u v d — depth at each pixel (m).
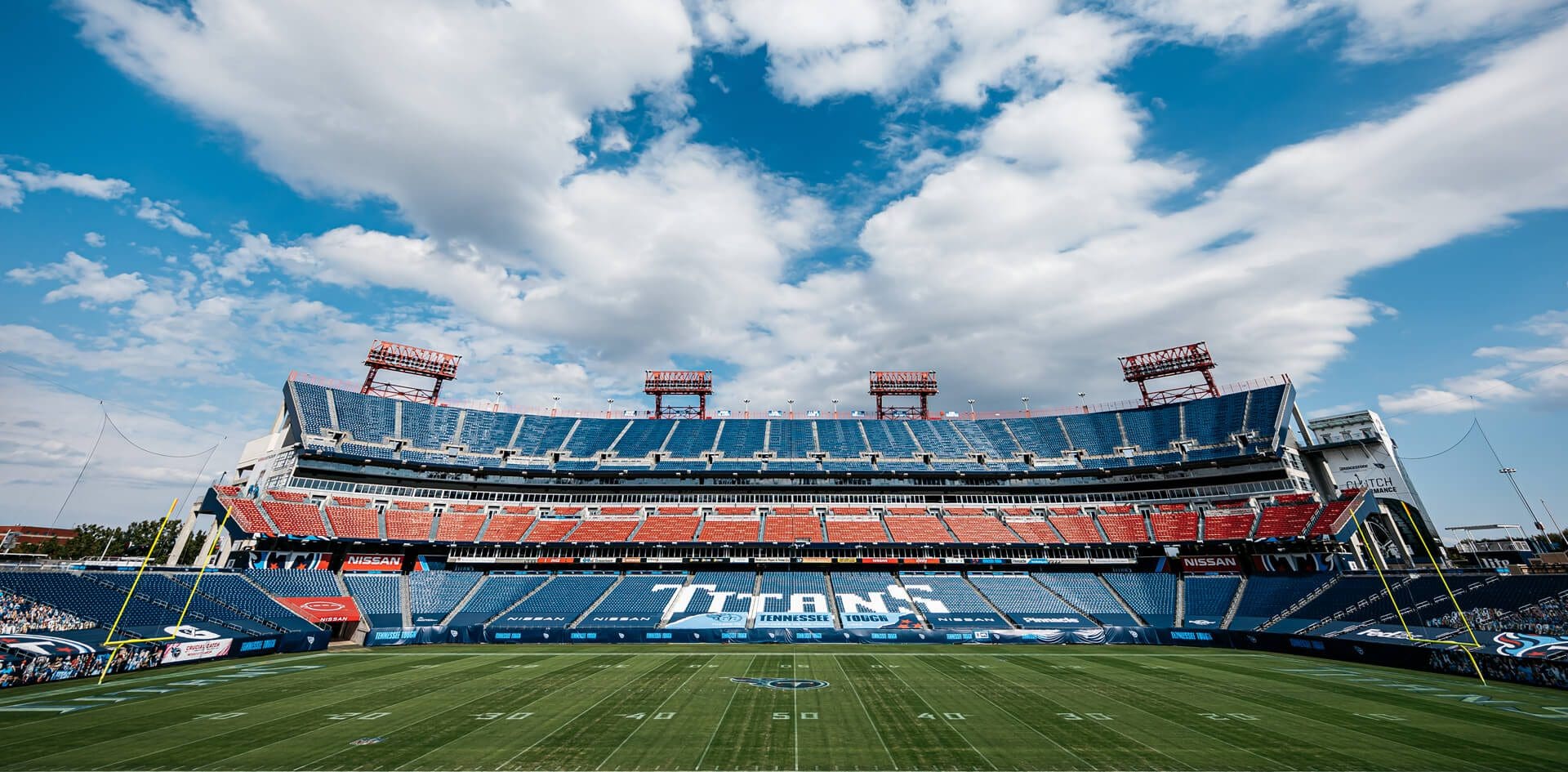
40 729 29.19
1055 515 88.88
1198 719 31.22
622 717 31.47
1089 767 23.88
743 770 23.52
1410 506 81.19
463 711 32.97
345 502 81.88
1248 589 71.00
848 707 33.94
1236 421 88.38
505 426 99.94
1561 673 38.28
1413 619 56.00
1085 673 45.28
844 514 90.88
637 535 84.56
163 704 34.53
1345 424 88.62
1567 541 75.38
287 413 87.69
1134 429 95.62
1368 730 29.05
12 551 111.94
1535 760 24.47
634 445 99.75
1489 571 57.97
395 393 98.50
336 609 67.69
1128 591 75.94
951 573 82.31
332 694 37.66
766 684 40.84
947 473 94.31
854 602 74.06
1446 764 24.12
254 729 29.31
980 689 38.94
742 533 85.06
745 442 101.25
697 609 72.38
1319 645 55.47
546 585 78.44
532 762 24.41
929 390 112.25
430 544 79.19
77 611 50.84
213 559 71.25
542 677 43.56
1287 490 80.12
